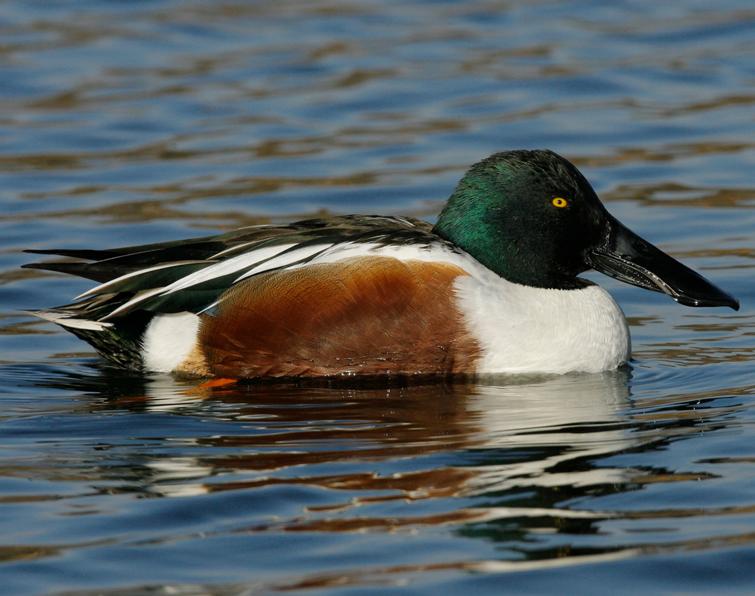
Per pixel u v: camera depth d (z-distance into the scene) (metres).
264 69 22.22
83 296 13.10
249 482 9.82
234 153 19.09
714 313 14.45
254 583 8.30
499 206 13.10
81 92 21.19
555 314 12.87
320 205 17.36
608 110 20.55
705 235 16.38
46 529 9.08
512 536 8.87
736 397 11.73
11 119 20.19
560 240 13.12
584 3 25.39
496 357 12.59
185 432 11.06
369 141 19.50
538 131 19.75
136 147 19.34
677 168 18.47
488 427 11.06
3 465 10.30
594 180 18.12
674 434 10.75
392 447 10.55
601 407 11.61
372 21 24.59
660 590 8.23
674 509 9.23
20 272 15.44
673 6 25.16
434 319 12.47
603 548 8.70
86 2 25.39
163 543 8.84
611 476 9.83
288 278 12.63
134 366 13.08
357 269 12.55
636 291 15.23
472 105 20.78
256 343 12.68
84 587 8.29
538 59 22.53
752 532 8.85
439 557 8.60
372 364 12.59
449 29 24.09
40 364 13.19
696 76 21.80
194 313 12.84
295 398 12.11
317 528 9.02
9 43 23.11
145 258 13.18
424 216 16.95
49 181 18.17
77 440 10.89
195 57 22.77
